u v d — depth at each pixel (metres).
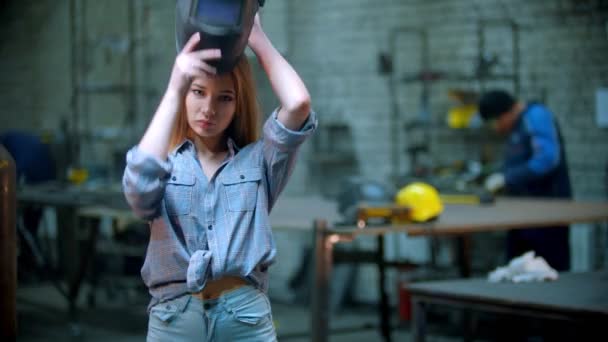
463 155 7.05
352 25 7.53
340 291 7.23
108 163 9.01
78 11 9.28
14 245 2.15
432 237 6.21
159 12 8.70
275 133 2.40
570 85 6.68
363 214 4.31
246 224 2.39
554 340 5.40
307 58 7.74
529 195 5.75
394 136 7.34
